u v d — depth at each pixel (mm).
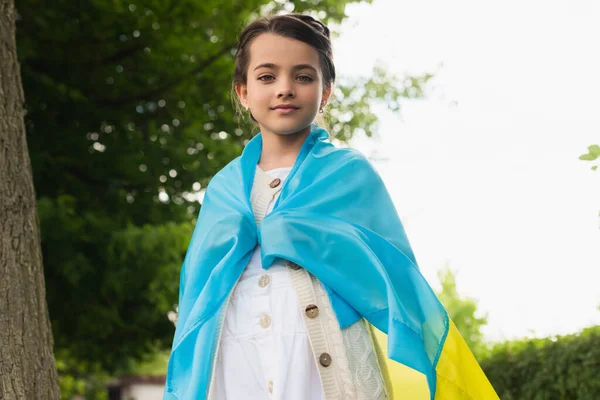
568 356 4695
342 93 9578
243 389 2412
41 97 8289
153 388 23875
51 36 8312
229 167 2795
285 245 2453
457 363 2508
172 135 8875
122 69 8805
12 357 2883
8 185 3039
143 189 8617
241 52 2750
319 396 2400
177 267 7688
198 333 2488
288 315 2424
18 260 2994
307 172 2600
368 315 2471
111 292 8047
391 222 2617
